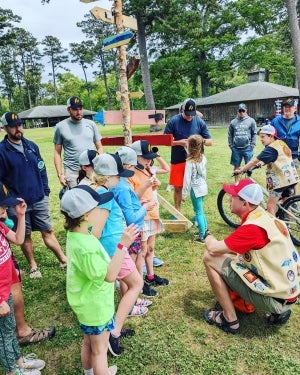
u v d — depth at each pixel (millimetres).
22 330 2996
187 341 2947
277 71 36531
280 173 4660
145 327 3137
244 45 33844
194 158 4516
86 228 2113
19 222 2678
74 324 3275
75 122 4426
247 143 7512
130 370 2658
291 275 2814
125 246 2152
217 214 6023
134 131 28953
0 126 3812
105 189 2617
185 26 25438
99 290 2162
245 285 2889
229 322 3010
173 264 4293
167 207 5336
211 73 34344
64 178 4438
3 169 3707
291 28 11078
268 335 2986
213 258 2971
